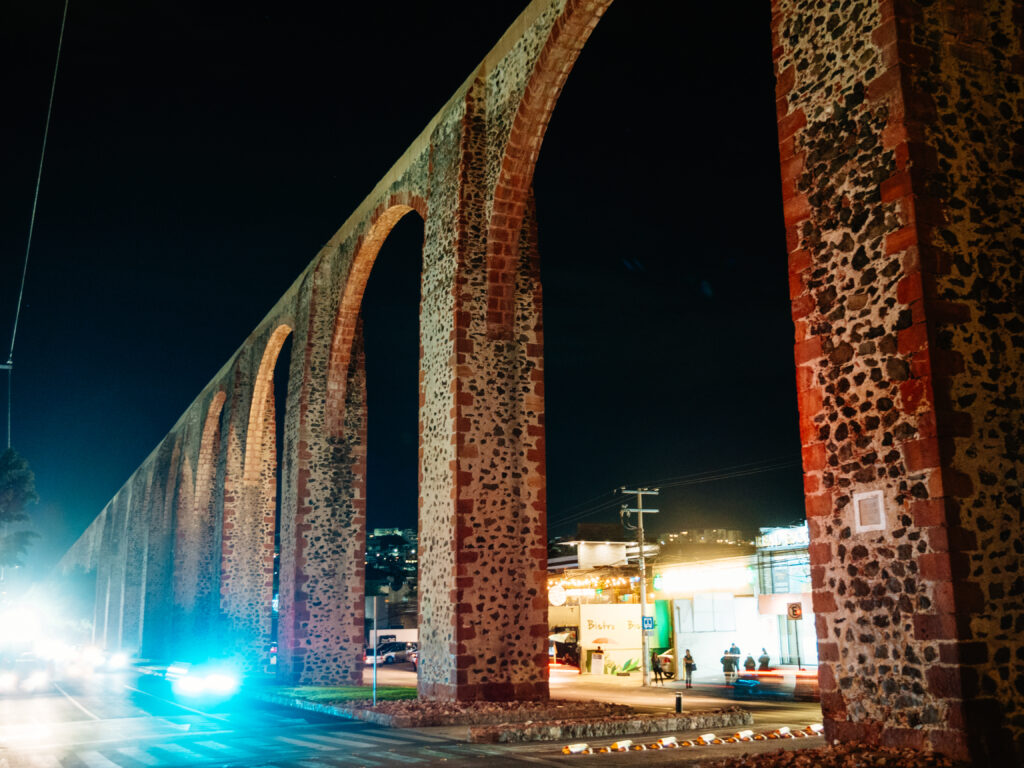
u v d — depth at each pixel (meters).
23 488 41.75
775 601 29.97
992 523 7.65
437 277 18.19
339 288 25.30
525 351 17.47
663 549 39.75
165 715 17.66
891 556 7.93
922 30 8.52
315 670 23.81
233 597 31.39
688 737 12.51
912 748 7.54
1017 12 9.02
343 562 24.75
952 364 7.87
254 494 32.25
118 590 63.00
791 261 9.34
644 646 29.69
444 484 16.88
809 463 8.88
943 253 8.07
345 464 25.36
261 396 32.34
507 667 16.09
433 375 17.88
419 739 12.68
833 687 8.36
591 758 10.46
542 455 17.16
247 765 10.46
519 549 16.59
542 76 15.98
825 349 8.86
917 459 7.79
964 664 7.24
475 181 17.67
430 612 17.00
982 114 8.58
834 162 8.97
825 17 9.26
